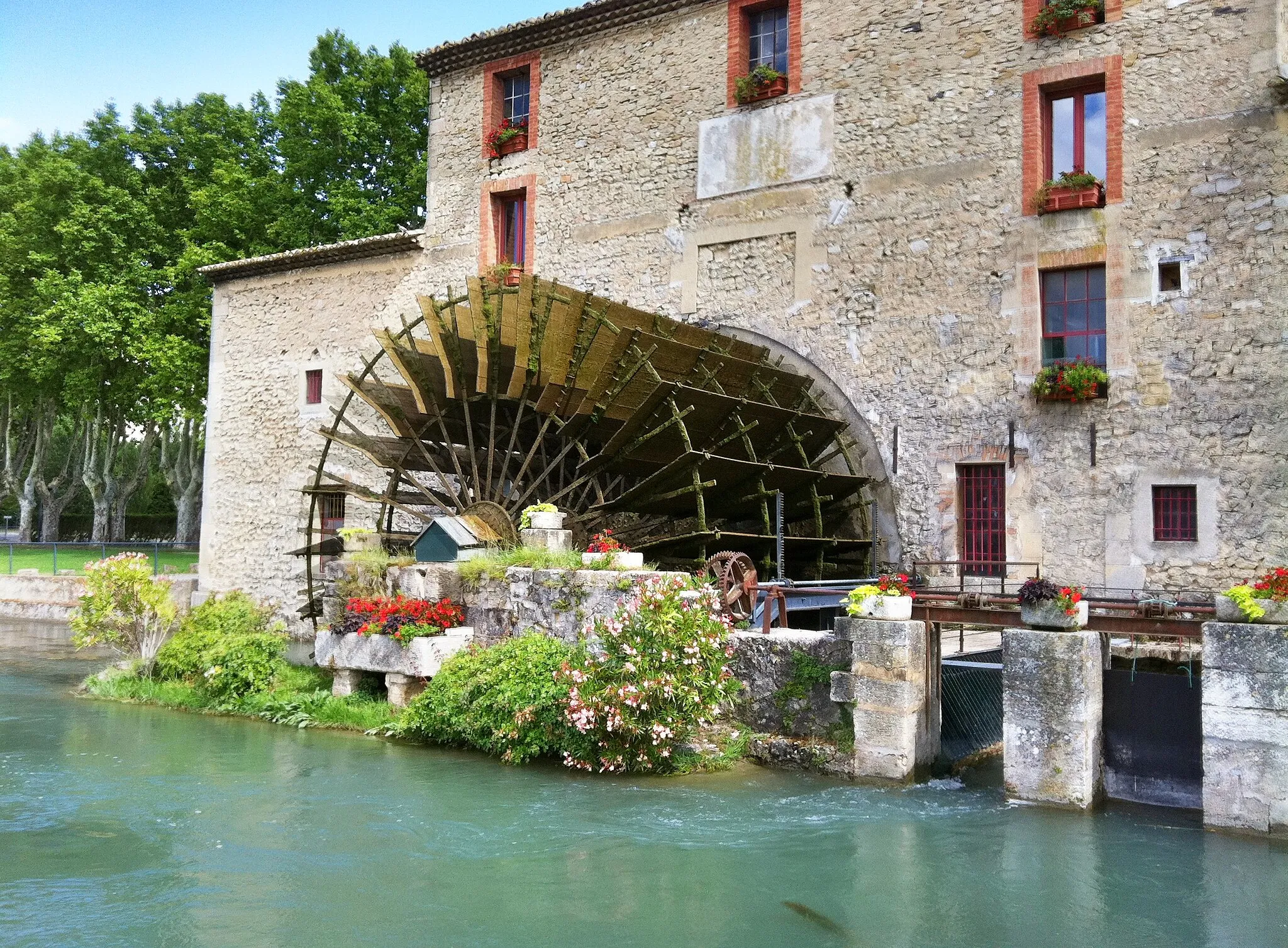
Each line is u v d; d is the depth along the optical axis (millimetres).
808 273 13836
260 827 7340
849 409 13477
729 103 14586
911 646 8305
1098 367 11812
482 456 14383
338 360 17625
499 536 12195
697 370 12891
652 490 12414
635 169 15336
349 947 5398
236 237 25000
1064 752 7633
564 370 12562
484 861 6660
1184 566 11148
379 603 10844
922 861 6648
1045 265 12219
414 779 8523
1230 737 7043
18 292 27500
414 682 10391
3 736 10219
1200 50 11461
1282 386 10797
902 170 13227
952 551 12586
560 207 15961
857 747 8406
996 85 12672
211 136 26375
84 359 27531
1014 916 5832
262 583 17984
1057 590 7828
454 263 16719
